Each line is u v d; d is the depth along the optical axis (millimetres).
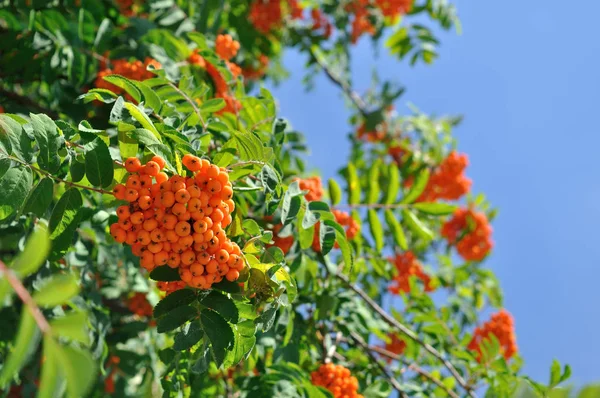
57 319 1501
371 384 5188
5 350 4711
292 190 3283
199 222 2582
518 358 6430
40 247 1535
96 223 4199
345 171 6406
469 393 5441
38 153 2727
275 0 7812
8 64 5008
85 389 1430
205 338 2855
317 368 4910
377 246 4953
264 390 4262
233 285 2861
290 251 4145
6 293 1461
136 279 5992
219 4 6133
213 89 4805
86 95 3135
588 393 1592
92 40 5090
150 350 6004
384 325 5793
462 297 8234
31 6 5059
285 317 4094
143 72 4480
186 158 2693
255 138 3043
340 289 5457
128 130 2777
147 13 6023
